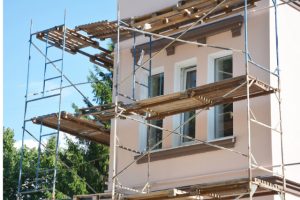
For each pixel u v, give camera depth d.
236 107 16.12
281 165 14.83
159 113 16.55
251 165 14.07
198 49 17.34
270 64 15.88
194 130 17.19
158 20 17.77
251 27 16.41
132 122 18.19
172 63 17.83
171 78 17.77
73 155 32.00
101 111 16.78
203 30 17.17
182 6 17.02
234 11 16.72
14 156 34.97
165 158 17.05
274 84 15.82
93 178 31.36
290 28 16.86
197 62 17.28
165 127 17.42
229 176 15.72
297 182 15.92
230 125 16.50
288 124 16.09
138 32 17.83
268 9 16.22
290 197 15.61
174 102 15.66
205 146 16.33
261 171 15.27
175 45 17.83
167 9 17.38
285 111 16.09
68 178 31.22
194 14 17.20
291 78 16.55
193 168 16.45
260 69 16.00
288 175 15.75
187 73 17.84
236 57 16.52
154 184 17.09
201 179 16.20
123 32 18.73
